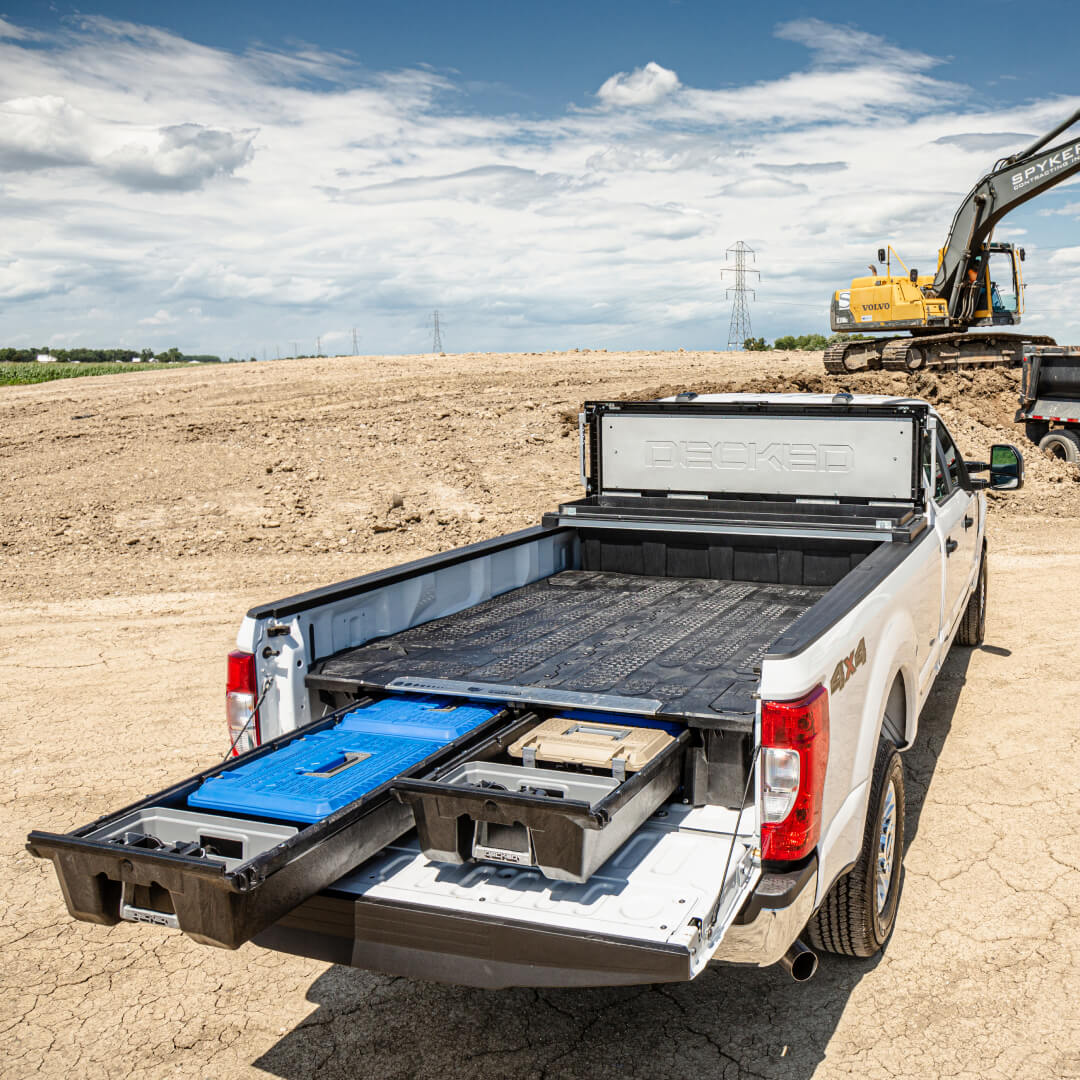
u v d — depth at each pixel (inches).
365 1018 154.8
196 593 423.8
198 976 167.8
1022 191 926.4
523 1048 146.1
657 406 243.1
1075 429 674.2
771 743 122.8
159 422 875.4
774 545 230.2
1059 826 203.8
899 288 973.8
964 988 154.5
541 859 117.0
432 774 126.6
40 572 466.6
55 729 275.6
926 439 216.4
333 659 169.5
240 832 120.8
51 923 184.7
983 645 324.2
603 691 150.1
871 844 151.3
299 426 824.3
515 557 227.1
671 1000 155.8
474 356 1505.9
